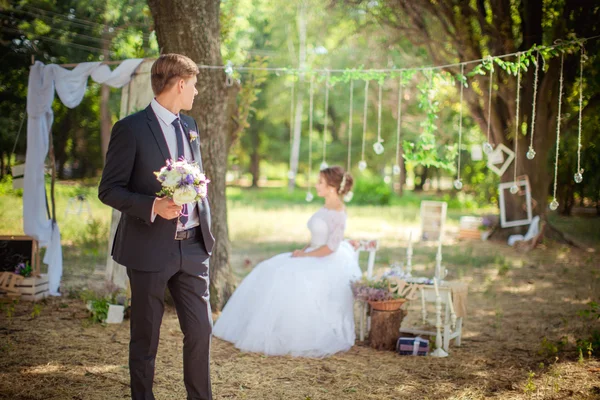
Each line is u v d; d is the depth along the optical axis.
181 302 3.05
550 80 10.16
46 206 6.32
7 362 4.08
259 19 19.73
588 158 12.56
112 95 15.97
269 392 3.73
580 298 6.77
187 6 5.37
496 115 11.16
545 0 9.75
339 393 3.73
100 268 7.85
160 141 2.99
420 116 16.14
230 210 17.67
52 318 5.34
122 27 12.59
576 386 3.82
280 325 4.64
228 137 6.94
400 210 19.03
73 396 3.53
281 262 5.09
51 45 12.61
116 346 4.58
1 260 6.16
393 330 4.76
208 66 5.48
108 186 2.86
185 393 3.65
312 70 6.09
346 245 5.62
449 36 9.98
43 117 6.18
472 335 5.23
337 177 5.15
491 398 3.63
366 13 10.37
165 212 2.75
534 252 10.67
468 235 12.63
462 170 17.72
